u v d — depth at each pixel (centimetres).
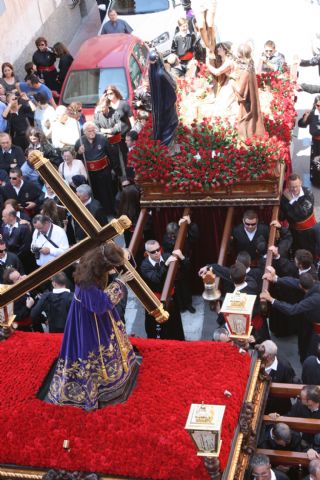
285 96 1944
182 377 948
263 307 1358
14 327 1088
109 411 901
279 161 1669
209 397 912
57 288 1382
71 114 2155
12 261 1568
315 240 1655
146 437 860
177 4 2894
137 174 1694
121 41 2589
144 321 1700
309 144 2355
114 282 873
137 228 1658
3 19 2777
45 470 866
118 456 850
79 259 869
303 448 1051
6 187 1859
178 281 1667
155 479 832
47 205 1675
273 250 1488
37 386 958
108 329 907
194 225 1652
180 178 1659
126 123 2092
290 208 1639
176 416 884
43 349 1026
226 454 841
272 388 1066
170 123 1723
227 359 976
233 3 3403
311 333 1411
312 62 2367
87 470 852
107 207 2070
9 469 873
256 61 2847
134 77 2484
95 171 2009
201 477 818
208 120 1762
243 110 1683
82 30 3597
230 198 1662
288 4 3303
